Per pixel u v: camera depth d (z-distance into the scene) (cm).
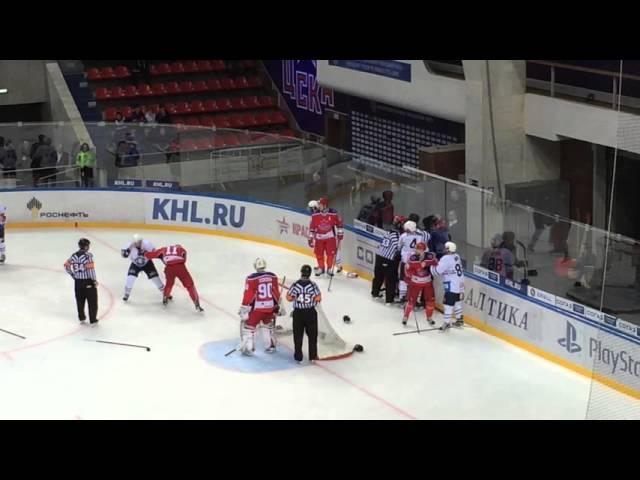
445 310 1638
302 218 2064
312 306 1488
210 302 1788
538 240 1568
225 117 2945
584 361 1458
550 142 2080
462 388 1425
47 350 1576
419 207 1795
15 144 2262
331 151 1975
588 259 1516
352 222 1939
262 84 3081
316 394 1405
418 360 1525
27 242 2167
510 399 1384
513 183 2067
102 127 2272
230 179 2188
